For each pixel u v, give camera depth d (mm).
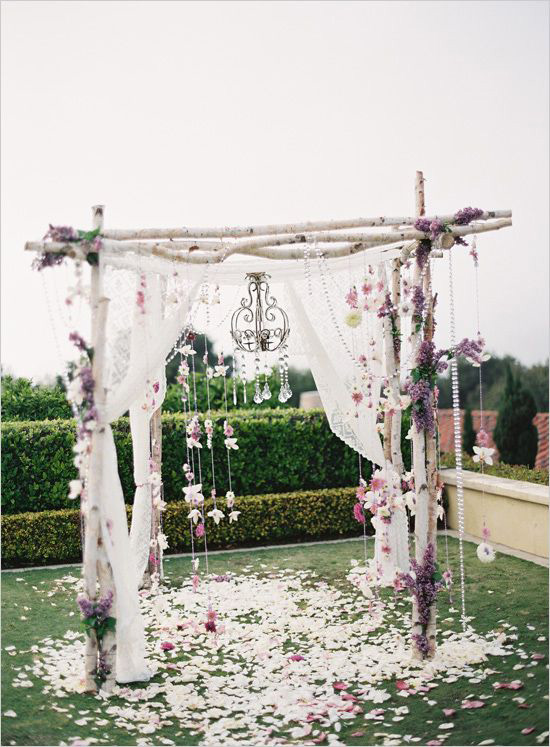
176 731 3332
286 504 7223
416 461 4113
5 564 6527
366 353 5027
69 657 4211
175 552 7008
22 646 4422
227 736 3277
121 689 3766
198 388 9117
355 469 7770
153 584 5684
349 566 6266
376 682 3822
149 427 5211
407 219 3992
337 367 4984
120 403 3814
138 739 3236
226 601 5352
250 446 7492
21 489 6801
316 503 7289
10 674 3955
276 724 3395
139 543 5230
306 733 3268
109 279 3760
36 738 3217
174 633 4684
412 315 4121
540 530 6121
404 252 4770
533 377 10555
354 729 3291
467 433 10070
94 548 3725
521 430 9570
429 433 4105
